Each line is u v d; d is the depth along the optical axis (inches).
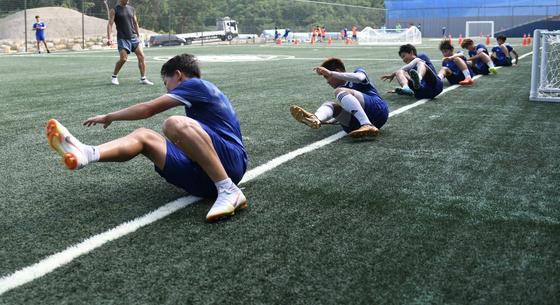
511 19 2201.0
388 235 90.8
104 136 175.8
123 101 260.4
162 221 98.0
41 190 117.1
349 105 162.7
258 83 341.7
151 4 2218.3
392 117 207.6
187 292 71.9
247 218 99.2
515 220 97.6
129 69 483.2
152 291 72.2
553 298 69.9
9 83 349.4
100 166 136.3
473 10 2235.5
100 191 116.2
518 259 81.3
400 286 73.1
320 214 101.1
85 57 729.0
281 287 73.0
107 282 74.9
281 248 85.7
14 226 96.2
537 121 199.5
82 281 75.2
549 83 270.4
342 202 108.0
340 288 72.7
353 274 76.7
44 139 171.3
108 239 89.7
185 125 98.5
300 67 486.0
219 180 100.7
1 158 145.9
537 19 2165.4
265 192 114.3
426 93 255.4
